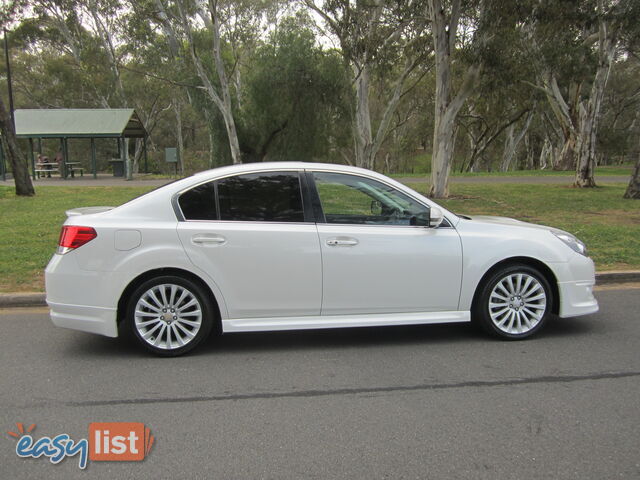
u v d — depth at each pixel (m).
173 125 55.12
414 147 49.84
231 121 21.09
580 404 3.66
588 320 5.64
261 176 4.73
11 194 16.70
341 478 2.81
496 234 4.94
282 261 4.58
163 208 4.57
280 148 27.09
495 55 15.10
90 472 2.90
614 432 3.28
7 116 16.00
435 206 4.87
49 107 45.72
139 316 4.54
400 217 4.89
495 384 4.01
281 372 4.27
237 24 21.66
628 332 5.24
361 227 4.74
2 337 5.16
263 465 2.94
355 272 4.68
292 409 3.61
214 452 3.08
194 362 4.50
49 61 41.38
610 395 3.81
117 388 3.97
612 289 6.98
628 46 20.62
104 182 24.55
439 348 4.82
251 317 4.64
